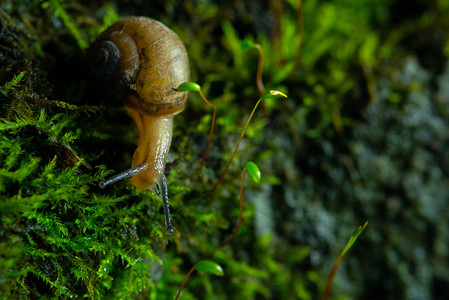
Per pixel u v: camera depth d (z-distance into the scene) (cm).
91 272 8
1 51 8
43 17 9
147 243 8
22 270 7
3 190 7
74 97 9
